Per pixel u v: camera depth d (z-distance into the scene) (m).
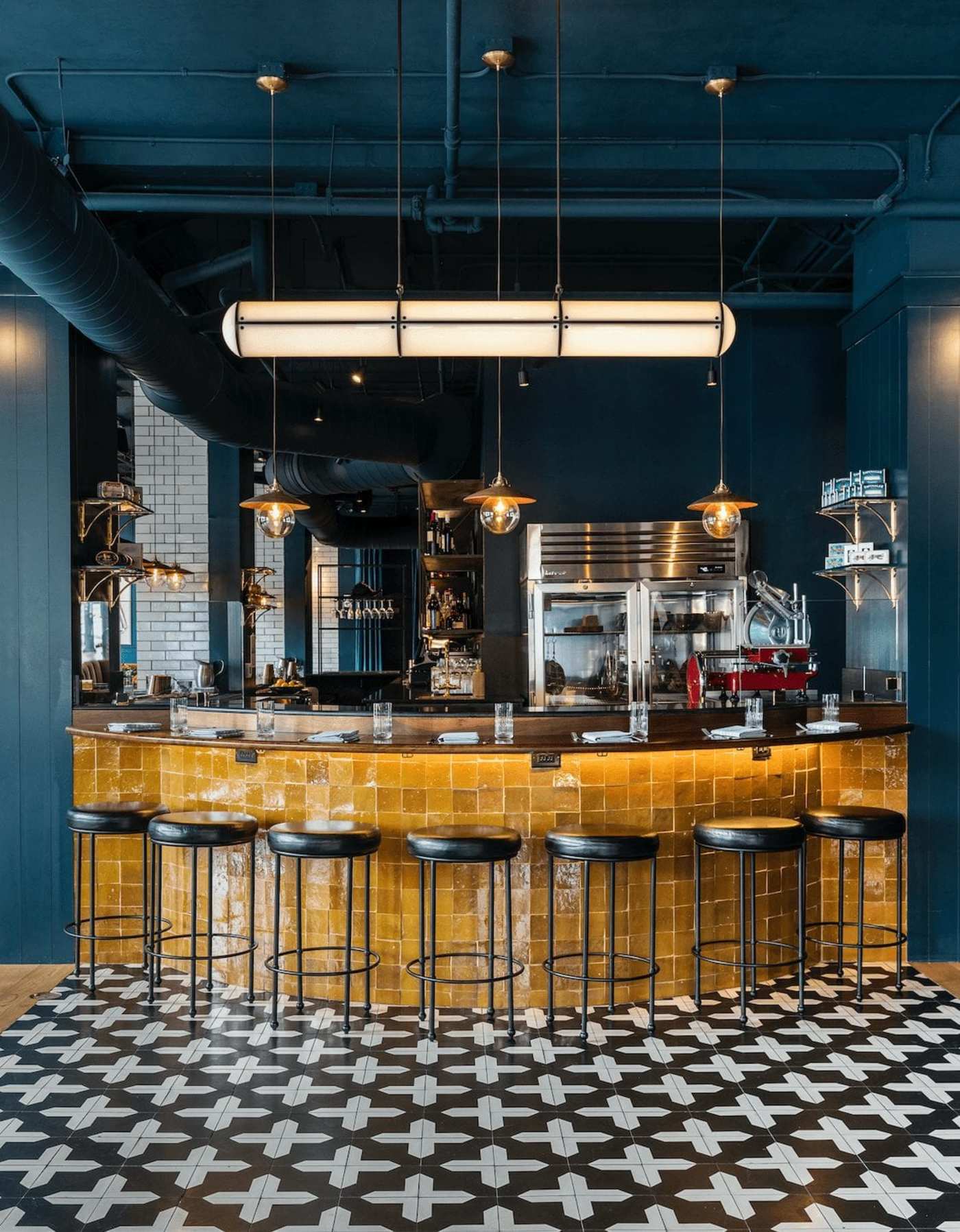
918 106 5.25
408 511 16.52
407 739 4.97
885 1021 4.68
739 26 4.48
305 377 10.36
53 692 5.83
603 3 4.29
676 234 7.38
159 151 5.52
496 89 4.97
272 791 5.11
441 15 4.37
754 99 5.14
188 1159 3.44
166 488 9.97
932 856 5.77
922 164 5.59
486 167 5.63
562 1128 3.65
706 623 7.70
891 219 5.97
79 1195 3.23
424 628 8.91
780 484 7.82
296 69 4.83
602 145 5.57
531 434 7.98
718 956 5.11
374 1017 4.71
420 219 5.78
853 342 6.69
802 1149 3.51
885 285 6.04
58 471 5.83
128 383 10.09
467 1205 3.17
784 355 7.84
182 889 5.52
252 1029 4.58
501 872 4.86
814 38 4.59
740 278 8.04
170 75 4.84
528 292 7.55
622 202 5.54
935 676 5.80
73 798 5.80
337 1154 3.47
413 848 4.41
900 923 5.36
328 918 4.98
